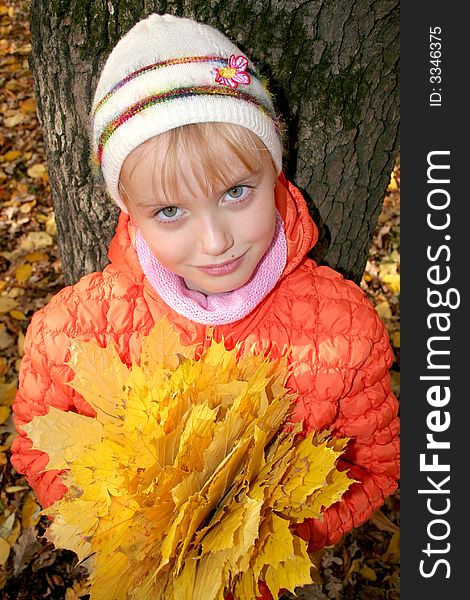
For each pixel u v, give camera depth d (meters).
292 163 1.41
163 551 0.90
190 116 0.96
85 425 1.09
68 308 1.29
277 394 1.09
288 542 0.94
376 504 1.40
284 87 1.28
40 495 1.36
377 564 2.05
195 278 1.10
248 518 0.90
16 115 3.57
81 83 1.32
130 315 1.28
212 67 1.00
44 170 3.29
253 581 0.98
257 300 1.19
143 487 0.94
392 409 1.36
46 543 1.99
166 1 1.18
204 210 1.01
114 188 1.11
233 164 0.98
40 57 1.36
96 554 0.98
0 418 2.30
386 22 1.24
